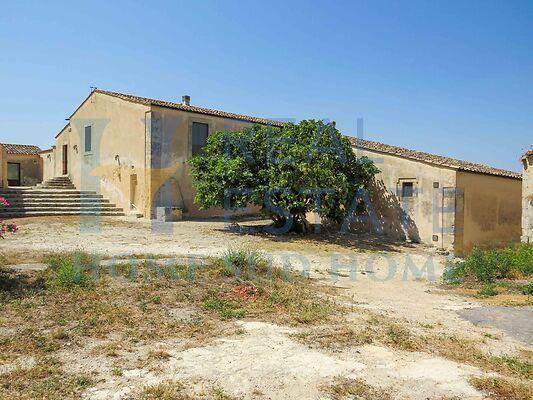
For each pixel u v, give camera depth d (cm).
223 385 389
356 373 426
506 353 507
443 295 859
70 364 426
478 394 386
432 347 512
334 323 593
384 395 380
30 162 3095
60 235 1292
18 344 469
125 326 541
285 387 390
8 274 747
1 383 379
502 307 740
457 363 462
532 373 442
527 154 1362
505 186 1748
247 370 423
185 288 728
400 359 467
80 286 698
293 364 442
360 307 706
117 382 388
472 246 1563
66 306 604
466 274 1042
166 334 521
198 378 402
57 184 2270
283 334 536
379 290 889
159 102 1917
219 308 637
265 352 472
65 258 870
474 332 590
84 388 374
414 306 746
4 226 788
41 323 537
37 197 1873
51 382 382
